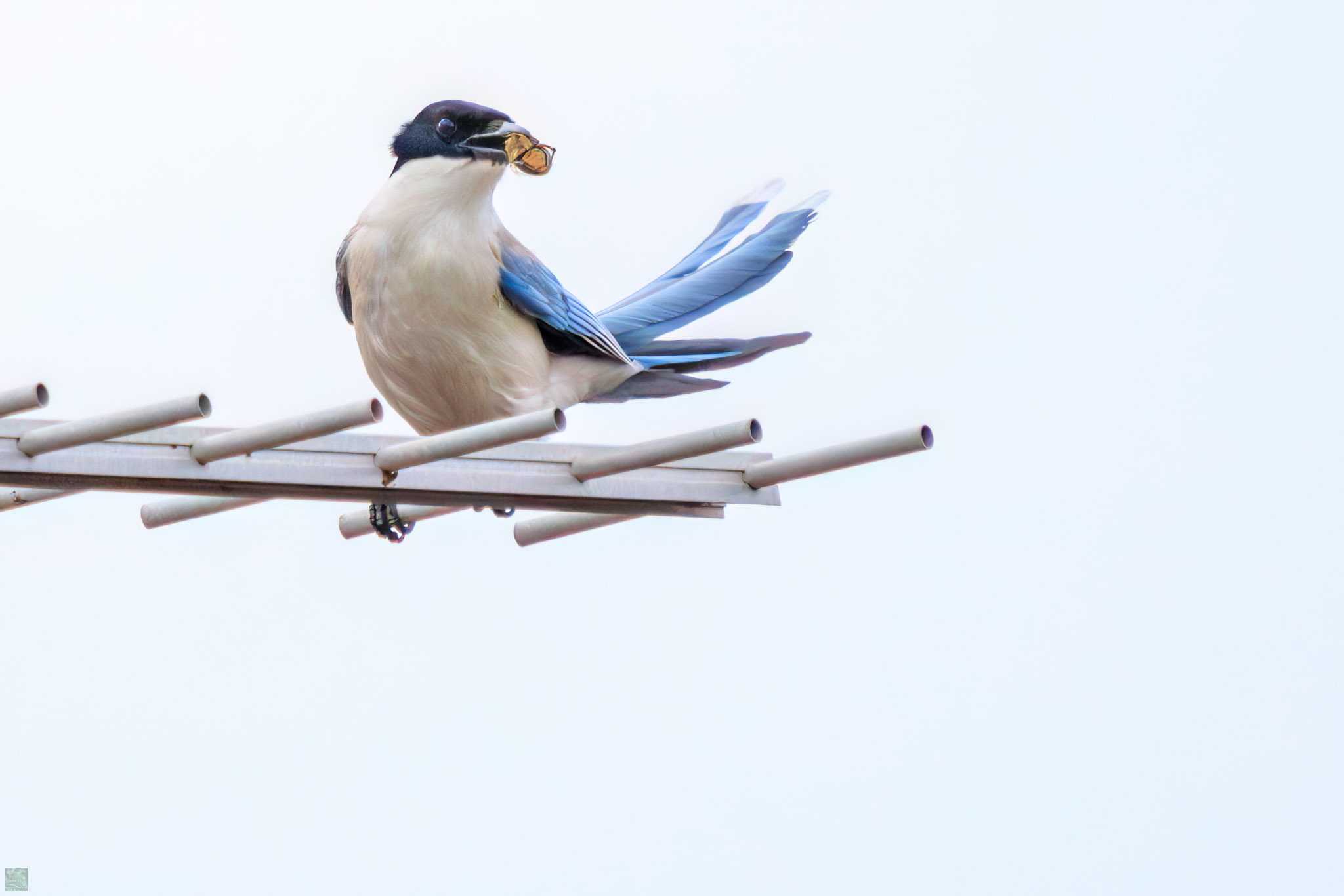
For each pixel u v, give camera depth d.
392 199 10.84
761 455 9.78
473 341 10.88
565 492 9.18
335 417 7.80
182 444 8.28
